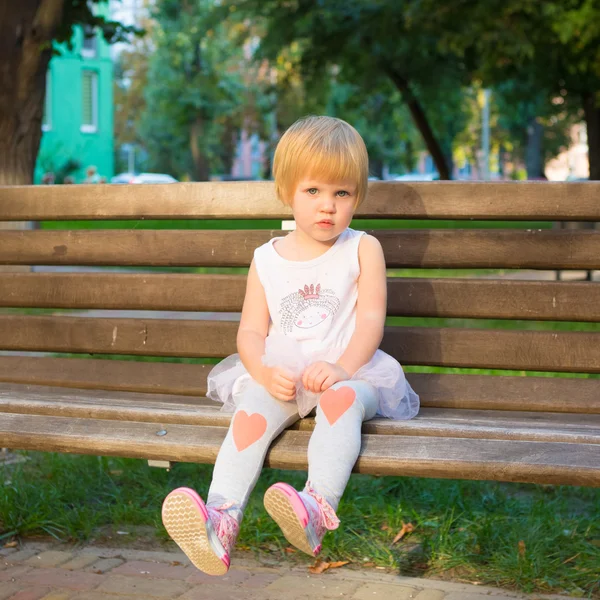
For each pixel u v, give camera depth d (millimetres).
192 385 2869
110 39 12211
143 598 2531
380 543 2891
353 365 2389
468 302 2727
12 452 3902
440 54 18188
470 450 2123
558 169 59156
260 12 18453
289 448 2256
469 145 49812
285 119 36406
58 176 25312
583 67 15133
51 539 2992
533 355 2664
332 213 2453
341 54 18375
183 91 36938
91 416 2465
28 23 9461
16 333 3061
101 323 2980
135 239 2977
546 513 3023
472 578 2670
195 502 1989
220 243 2896
